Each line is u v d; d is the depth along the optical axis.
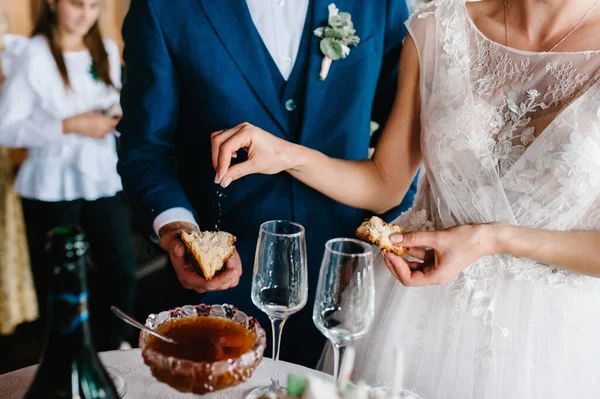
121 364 1.23
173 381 0.88
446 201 1.43
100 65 3.01
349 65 1.75
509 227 1.25
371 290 1.03
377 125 2.05
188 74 1.71
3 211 2.91
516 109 1.32
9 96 2.83
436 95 1.40
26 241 3.22
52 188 2.93
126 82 1.78
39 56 2.84
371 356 1.47
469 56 1.40
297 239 1.11
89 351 0.80
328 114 1.76
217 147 1.41
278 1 1.71
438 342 1.40
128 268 3.18
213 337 0.99
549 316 1.32
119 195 3.15
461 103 1.35
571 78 1.27
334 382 1.10
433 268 1.26
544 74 1.30
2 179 2.90
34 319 3.15
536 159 1.27
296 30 1.72
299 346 1.88
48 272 0.75
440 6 1.43
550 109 1.30
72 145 2.92
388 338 1.45
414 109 1.55
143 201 1.65
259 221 1.78
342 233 1.83
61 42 2.88
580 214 1.28
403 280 1.26
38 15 2.93
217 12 1.66
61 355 0.77
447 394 1.37
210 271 1.29
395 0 1.83
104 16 3.87
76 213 3.02
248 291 1.82
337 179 1.58
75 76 2.94
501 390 1.31
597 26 1.28
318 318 1.05
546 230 1.26
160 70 1.70
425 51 1.44
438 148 1.38
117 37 4.04
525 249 1.23
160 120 1.73
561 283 1.31
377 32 1.81
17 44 2.84
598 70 1.25
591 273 1.24
